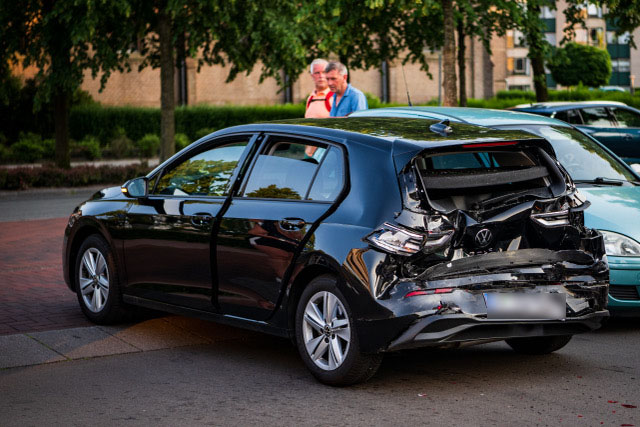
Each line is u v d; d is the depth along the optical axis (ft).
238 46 77.05
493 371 19.45
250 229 19.40
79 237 25.29
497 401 17.03
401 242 16.69
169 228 21.62
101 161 108.99
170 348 21.77
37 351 21.26
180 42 80.48
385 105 138.31
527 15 64.75
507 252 17.48
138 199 23.09
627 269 23.02
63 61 69.72
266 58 78.02
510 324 17.44
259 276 19.21
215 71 153.17
